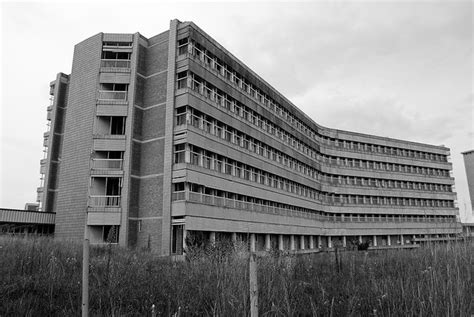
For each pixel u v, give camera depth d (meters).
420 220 68.06
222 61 36.47
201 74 32.25
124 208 29.09
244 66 40.38
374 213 63.03
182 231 28.19
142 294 8.44
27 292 8.35
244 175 37.88
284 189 46.66
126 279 9.46
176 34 32.09
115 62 32.19
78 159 30.95
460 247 10.58
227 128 35.94
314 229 52.34
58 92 40.16
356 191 62.41
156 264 13.69
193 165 29.34
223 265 10.12
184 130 29.44
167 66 31.78
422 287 7.60
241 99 38.75
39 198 39.81
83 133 31.22
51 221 31.62
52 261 10.42
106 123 31.17
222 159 34.28
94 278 9.71
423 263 10.58
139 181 30.78
